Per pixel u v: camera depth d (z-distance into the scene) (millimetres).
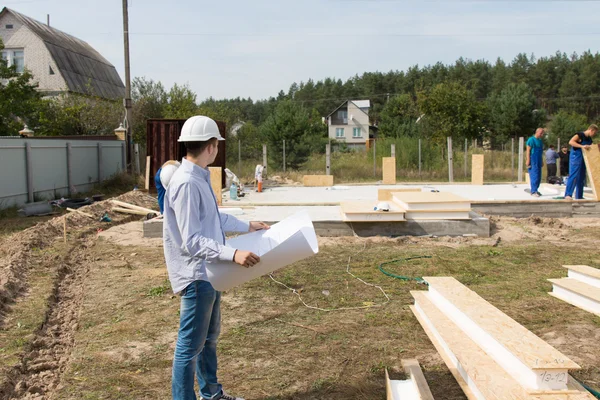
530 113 43938
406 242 8805
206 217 3035
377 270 6953
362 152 28031
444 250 8102
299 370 3973
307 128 30578
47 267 7254
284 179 21609
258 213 10688
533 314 5133
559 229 9938
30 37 30672
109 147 19969
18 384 3787
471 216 9453
